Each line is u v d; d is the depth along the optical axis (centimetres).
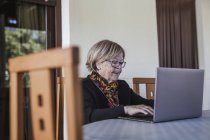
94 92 178
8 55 238
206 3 381
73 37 247
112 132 105
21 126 86
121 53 200
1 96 232
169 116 125
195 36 371
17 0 240
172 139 91
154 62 308
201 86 137
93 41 260
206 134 99
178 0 355
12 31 241
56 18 254
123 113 147
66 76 61
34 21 249
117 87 198
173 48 343
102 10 268
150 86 236
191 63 362
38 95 72
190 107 132
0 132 230
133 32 292
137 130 108
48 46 253
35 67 71
